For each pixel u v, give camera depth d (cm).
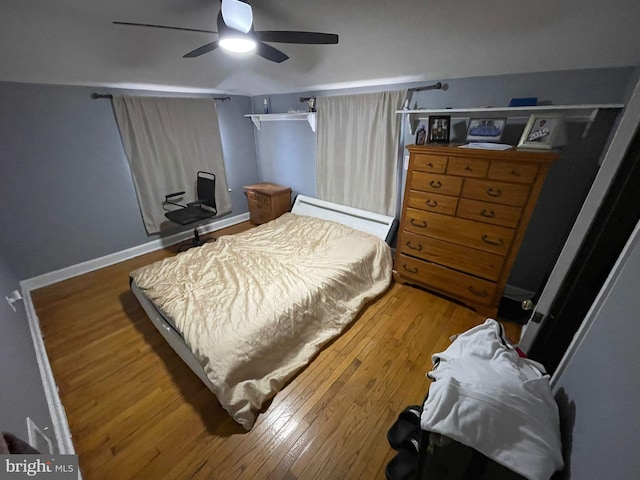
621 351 65
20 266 262
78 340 204
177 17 178
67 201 278
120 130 294
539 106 182
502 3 143
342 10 167
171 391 165
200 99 343
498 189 188
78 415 150
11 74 220
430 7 155
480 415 79
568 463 78
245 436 140
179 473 126
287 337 177
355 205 332
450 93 236
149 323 222
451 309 234
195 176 362
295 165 397
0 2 147
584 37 153
